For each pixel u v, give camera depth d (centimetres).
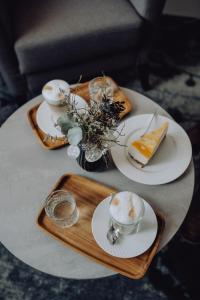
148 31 137
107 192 87
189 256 113
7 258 118
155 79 166
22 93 152
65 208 84
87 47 133
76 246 79
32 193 88
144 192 86
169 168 89
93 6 134
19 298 110
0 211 85
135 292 109
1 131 100
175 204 84
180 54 177
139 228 79
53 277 113
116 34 131
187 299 106
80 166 91
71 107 83
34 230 82
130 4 137
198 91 161
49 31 126
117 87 106
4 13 123
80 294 110
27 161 93
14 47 124
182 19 190
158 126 97
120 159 91
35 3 138
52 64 135
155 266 112
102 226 80
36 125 101
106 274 75
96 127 74
